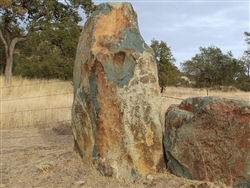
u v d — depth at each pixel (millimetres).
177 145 3922
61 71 17656
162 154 4129
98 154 4078
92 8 16891
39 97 9648
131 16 4352
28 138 6797
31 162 4688
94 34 4250
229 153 3566
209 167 3682
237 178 3506
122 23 4312
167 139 4090
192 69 25141
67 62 16766
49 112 8219
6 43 16734
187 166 3842
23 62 20594
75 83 4500
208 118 3734
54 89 12492
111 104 3980
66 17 16578
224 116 3639
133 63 4055
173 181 3805
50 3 16484
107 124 3992
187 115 3947
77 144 4582
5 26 17062
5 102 8852
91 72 4102
